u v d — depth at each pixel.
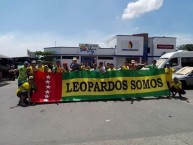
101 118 9.30
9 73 30.36
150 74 13.84
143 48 54.38
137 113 10.07
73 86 12.98
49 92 12.64
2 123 8.84
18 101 13.03
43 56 54.47
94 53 54.66
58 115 9.82
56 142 6.89
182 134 7.40
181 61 21.19
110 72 13.41
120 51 53.44
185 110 10.62
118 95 13.30
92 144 6.65
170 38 54.69
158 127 8.14
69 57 55.06
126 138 7.08
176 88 13.62
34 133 7.70
